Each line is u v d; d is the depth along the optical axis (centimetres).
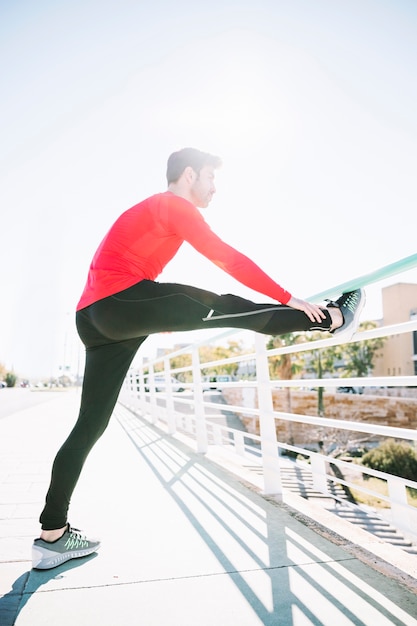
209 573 155
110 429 650
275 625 121
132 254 155
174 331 158
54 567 160
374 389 3195
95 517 220
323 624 121
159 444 482
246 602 134
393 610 129
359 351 4194
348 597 137
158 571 157
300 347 235
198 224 150
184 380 5888
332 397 2722
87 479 305
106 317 153
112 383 168
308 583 147
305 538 189
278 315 158
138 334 157
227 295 160
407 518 160
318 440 2652
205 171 174
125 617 126
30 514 230
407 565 160
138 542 186
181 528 203
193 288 157
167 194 157
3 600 136
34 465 361
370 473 183
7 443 487
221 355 5956
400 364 4553
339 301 173
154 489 277
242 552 174
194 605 133
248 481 298
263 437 278
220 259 150
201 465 357
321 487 225
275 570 157
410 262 147
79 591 142
